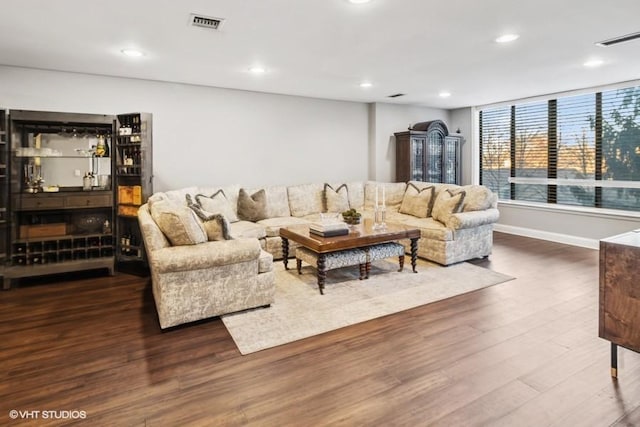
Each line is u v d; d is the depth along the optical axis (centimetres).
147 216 306
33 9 254
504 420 173
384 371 215
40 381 207
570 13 265
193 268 268
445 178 669
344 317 290
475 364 221
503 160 654
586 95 535
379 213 415
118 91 446
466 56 367
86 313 303
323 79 461
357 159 639
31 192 386
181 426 171
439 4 248
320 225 373
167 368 220
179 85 481
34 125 405
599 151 526
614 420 172
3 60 376
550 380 204
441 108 709
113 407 185
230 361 228
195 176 500
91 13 260
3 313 303
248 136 534
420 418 175
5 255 375
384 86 505
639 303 190
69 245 413
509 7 254
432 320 284
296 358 231
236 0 241
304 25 283
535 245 539
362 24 282
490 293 340
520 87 520
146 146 416
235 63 387
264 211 500
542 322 278
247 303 296
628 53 360
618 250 197
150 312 305
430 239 440
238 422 174
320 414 178
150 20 272
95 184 429
